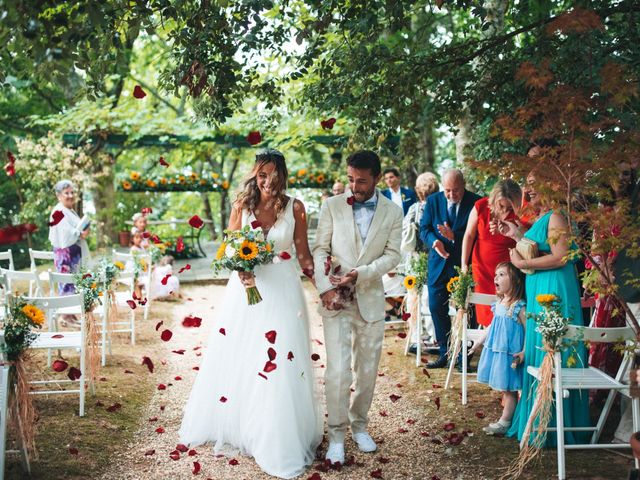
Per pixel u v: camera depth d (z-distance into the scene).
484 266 5.21
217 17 4.16
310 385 3.86
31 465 3.65
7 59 3.84
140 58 17.47
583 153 3.11
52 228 6.96
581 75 4.68
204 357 4.04
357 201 3.90
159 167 17.45
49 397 4.79
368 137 5.69
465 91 5.62
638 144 3.03
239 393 3.82
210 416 3.97
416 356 6.06
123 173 18.06
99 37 3.92
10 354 3.46
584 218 3.14
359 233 3.84
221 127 11.42
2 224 13.75
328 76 5.27
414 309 5.98
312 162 16.48
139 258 7.84
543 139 3.83
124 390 5.04
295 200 3.96
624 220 3.04
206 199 18.34
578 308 3.88
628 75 3.15
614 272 3.93
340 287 3.74
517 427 4.11
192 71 4.16
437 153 13.88
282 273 3.87
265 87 4.98
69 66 3.43
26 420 3.55
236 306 3.93
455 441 4.00
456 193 5.64
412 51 5.43
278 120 5.75
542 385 3.54
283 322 3.80
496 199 4.61
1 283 5.46
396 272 7.03
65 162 11.87
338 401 3.78
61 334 4.73
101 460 3.76
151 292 9.02
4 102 16.52
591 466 3.64
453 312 5.46
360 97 5.41
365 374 3.88
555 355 3.52
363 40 4.68
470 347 5.60
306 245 4.02
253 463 3.71
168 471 3.62
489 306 5.06
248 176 3.97
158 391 5.09
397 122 5.51
